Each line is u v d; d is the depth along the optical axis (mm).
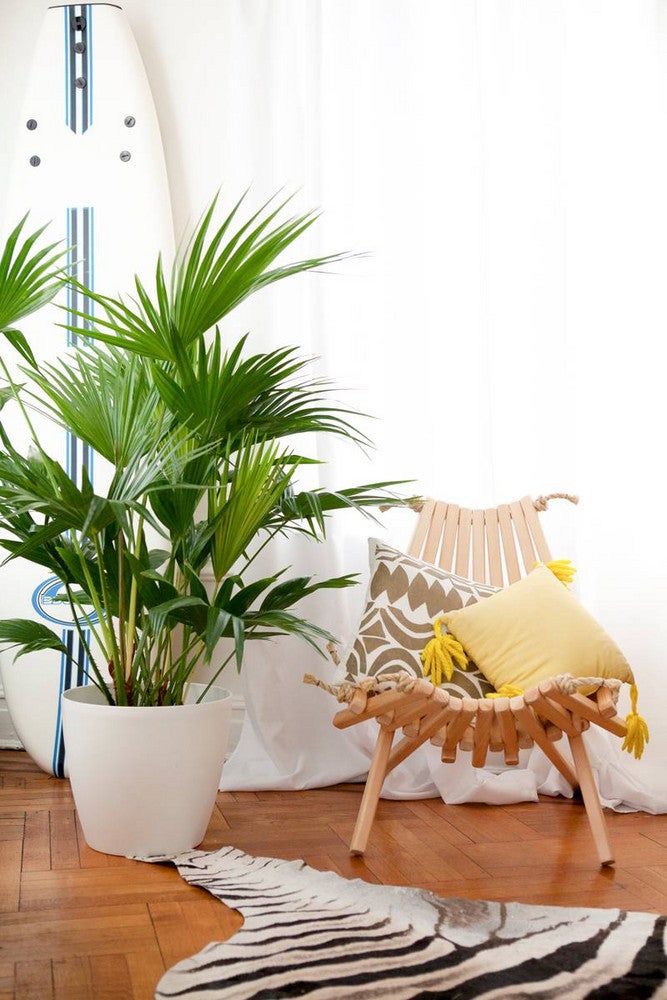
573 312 2779
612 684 2051
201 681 2963
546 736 2146
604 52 2748
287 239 1933
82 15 2930
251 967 1535
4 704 3043
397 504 2453
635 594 2639
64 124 2910
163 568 2719
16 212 2898
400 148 2824
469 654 2289
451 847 2234
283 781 2703
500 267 2828
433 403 2824
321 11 2805
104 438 1988
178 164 3018
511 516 2627
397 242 2820
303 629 2100
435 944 1645
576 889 1966
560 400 2773
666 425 2670
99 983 1496
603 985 1502
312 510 2168
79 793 2076
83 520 1857
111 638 2074
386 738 2184
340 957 1583
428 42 2854
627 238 2705
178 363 1907
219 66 3023
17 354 2836
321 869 2055
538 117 2783
